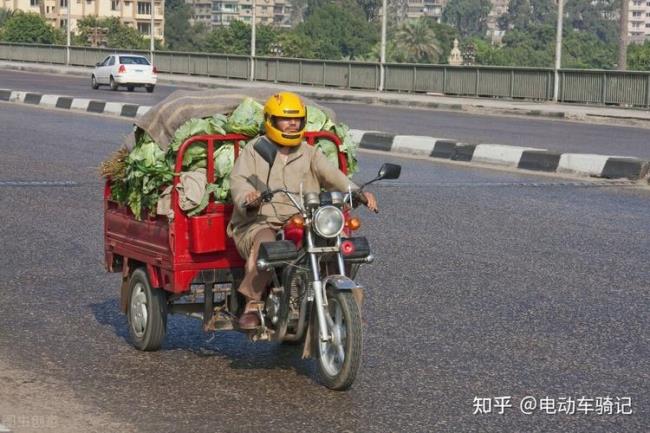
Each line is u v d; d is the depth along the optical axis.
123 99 45.25
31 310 10.51
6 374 8.38
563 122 37.56
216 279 8.53
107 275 12.11
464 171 21.75
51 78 65.88
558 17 46.31
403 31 182.12
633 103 42.94
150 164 8.60
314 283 7.76
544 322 10.09
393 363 8.72
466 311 10.48
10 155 23.00
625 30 50.31
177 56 71.25
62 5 195.62
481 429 7.22
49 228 14.88
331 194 7.81
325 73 58.78
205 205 8.38
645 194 18.72
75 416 7.37
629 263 12.86
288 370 8.52
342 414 7.47
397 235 14.57
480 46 187.25
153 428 7.14
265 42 171.12
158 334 8.96
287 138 8.15
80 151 23.98
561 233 14.80
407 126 33.47
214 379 8.28
